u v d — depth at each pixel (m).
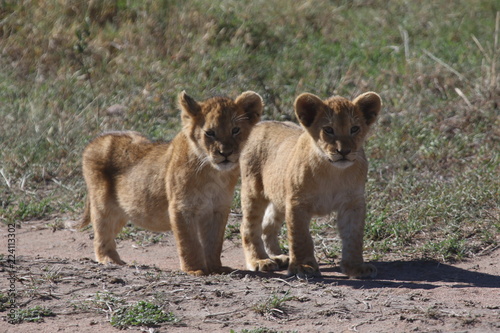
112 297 8.60
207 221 10.44
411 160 14.68
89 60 19.45
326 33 21.22
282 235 12.20
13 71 19.14
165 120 16.95
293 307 8.44
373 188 13.53
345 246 10.09
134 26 20.56
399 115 16.55
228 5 21.95
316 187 9.92
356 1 23.20
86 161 11.34
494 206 12.52
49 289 8.95
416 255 10.99
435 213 12.29
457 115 16.30
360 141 10.05
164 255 11.73
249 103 10.37
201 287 9.12
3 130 16.31
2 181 14.88
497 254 10.92
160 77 18.53
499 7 22.72
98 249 11.13
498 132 15.30
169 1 21.67
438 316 8.09
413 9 22.83
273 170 10.58
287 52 19.92
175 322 7.99
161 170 10.51
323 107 9.90
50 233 12.90
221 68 18.83
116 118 16.84
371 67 19.30
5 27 20.67
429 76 18.06
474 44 20.25
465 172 13.62
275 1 22.52
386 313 8.23
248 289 9.09
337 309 8.32
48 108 17.33
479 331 7.67
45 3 21.34
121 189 10.94
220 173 10.18
